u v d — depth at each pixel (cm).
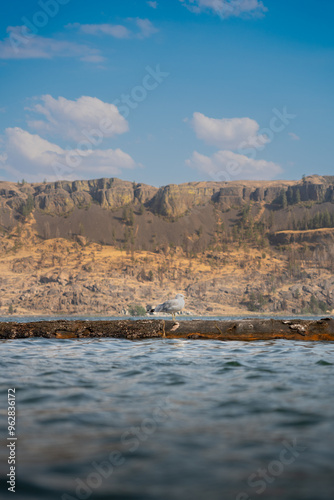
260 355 1430
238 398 841
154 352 1512
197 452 567
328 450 568
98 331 1875
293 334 1773
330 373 1099
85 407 780
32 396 862
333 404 788
